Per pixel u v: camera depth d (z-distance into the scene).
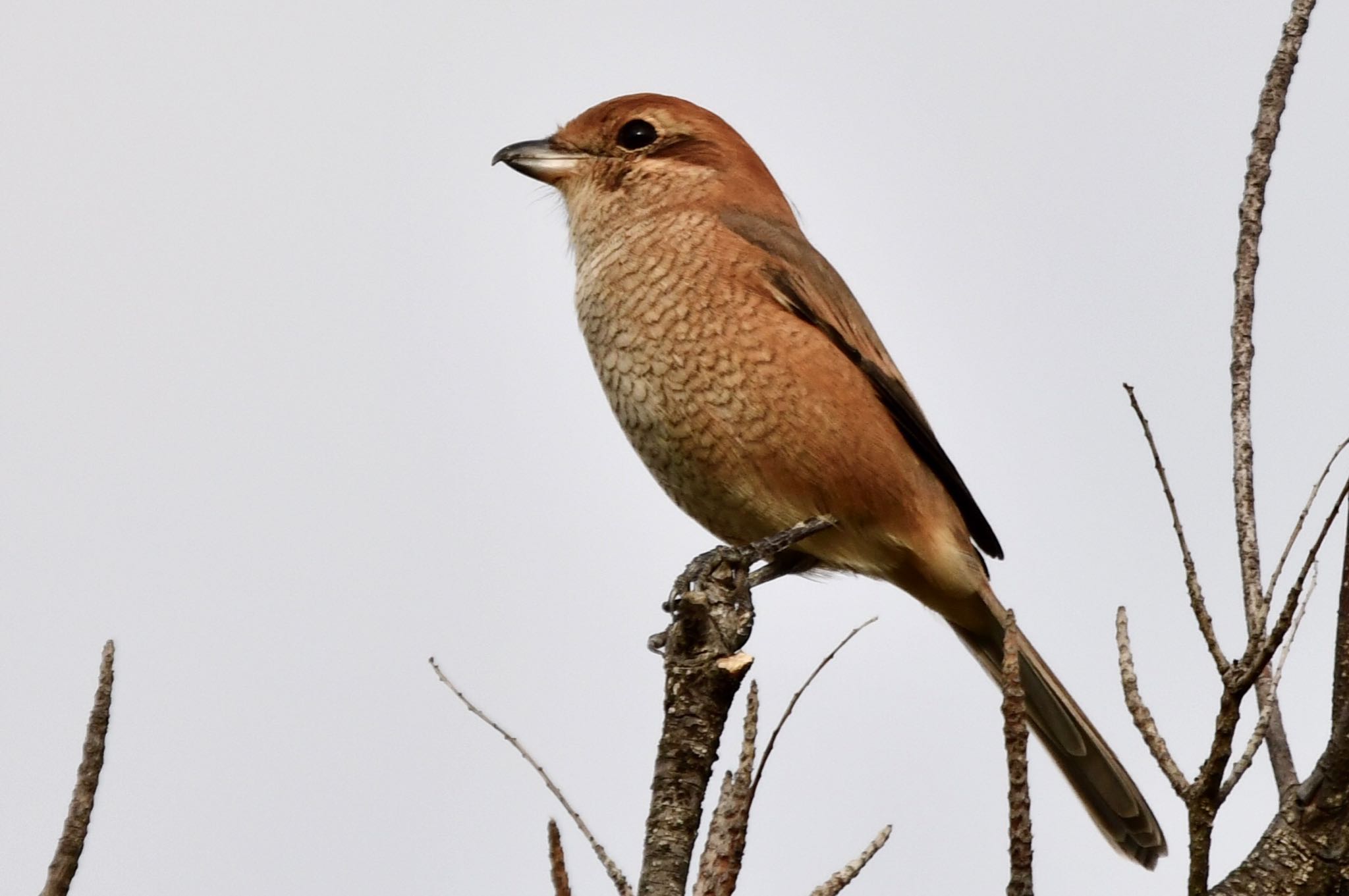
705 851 5.89
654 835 6.69
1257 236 8.12
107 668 6.18
